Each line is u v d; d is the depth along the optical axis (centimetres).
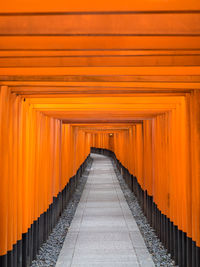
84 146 2158
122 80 315
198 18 171
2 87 345
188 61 245
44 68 277
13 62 249
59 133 822
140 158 965
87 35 172
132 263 541
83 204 1088
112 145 3069
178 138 480
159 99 446
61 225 808
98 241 669
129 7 147
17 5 144
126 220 856
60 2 144
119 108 513
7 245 380
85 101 455
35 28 171
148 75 290
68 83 332
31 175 503
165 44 201
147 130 780
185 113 441
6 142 356
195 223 403
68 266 526
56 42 199
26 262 468
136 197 1148
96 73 275
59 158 827
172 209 548
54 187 750
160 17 172
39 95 423
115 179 1764
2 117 348
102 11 146
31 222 518
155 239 686
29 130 487
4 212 358
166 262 545
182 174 466
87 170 2258
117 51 220
